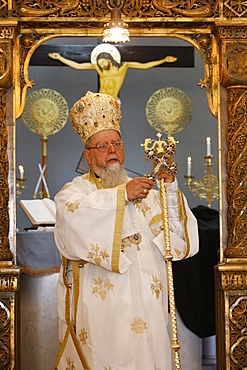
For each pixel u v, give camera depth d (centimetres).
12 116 643
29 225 1148
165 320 536
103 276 526
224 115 650
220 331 642
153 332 521
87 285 529
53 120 1038
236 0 640
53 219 751
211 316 729
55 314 728
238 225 638
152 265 530
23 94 647
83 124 544
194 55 1185
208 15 640
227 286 628
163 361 524
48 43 1185
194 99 1196
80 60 1080
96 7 640
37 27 649
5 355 625
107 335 519
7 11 632
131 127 1186
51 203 768
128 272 524
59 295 549
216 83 653
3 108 638
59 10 638
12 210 638
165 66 1092
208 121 1193
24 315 727
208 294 730
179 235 540
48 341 727
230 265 629
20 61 651
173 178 536
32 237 709
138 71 1197
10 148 640
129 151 1181
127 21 639
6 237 632
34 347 727
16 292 640
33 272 709
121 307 518
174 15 641
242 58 640
